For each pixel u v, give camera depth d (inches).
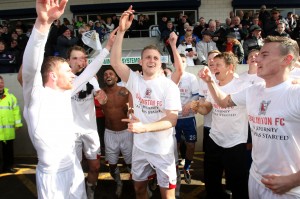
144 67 109.8
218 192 138.0
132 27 478.9
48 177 88.0
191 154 181.8
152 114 109.1
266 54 79.1
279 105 77.2
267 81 81.9
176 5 555.5
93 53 356.5
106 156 169.0
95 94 142.3
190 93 186.4
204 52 311.6
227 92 129.3
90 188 152.9
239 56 274.8
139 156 113.1
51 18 73.2
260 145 82.6
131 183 183.3
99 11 572.1
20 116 222.4
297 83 78.3
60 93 91.6
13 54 289.9
